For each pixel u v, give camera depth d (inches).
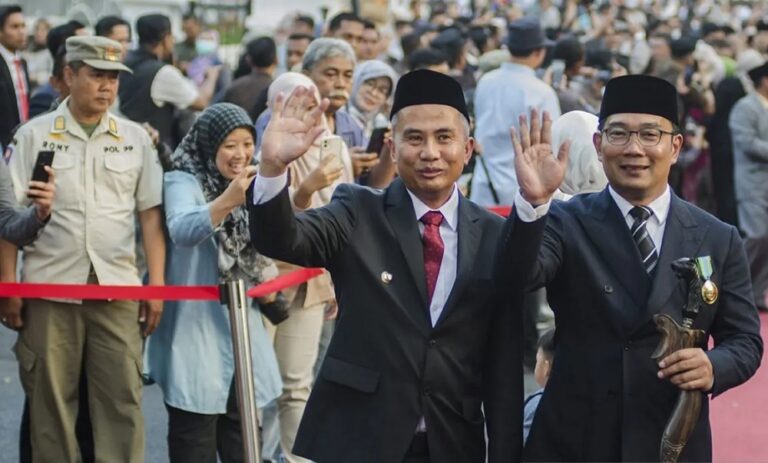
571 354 207.5
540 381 238.1
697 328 205.5
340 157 280.8
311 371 302.5
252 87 454.0
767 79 505.4
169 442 284.5
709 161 562.9
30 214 266.1
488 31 719.1
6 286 275.4
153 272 287.3
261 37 459.2
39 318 279.3
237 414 286.4
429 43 589.6
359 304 205.5
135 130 286.4
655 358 198.2
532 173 195.9
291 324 298.4
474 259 207.0
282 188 194.2
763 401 381.4
